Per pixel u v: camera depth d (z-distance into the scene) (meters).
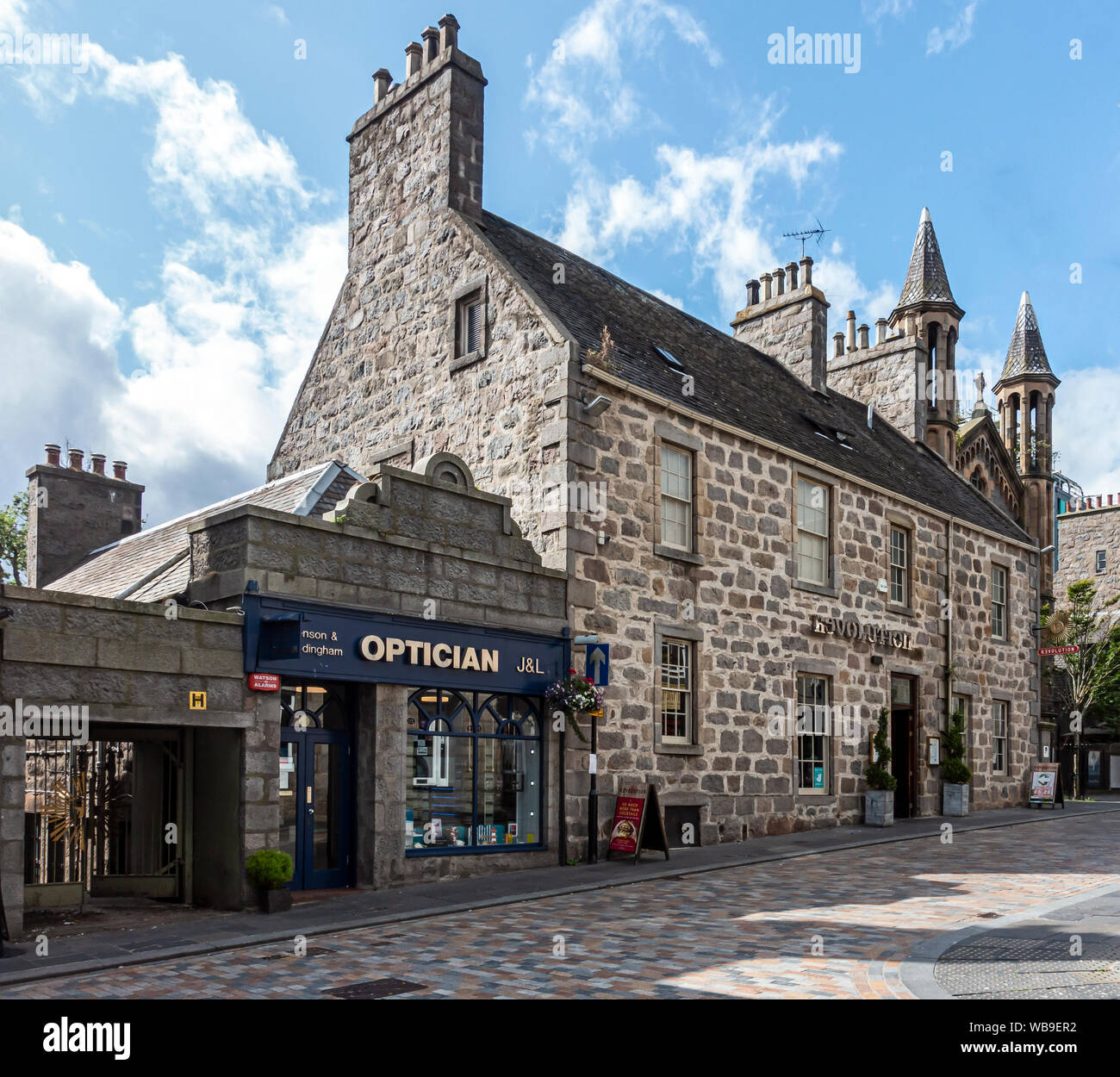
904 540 22.89
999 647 25.95
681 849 16.05
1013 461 32.84
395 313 18.41
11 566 30.53
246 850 10.95
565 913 10.91
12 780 9.34
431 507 13.39
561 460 14.91
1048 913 10.72
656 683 16.02
